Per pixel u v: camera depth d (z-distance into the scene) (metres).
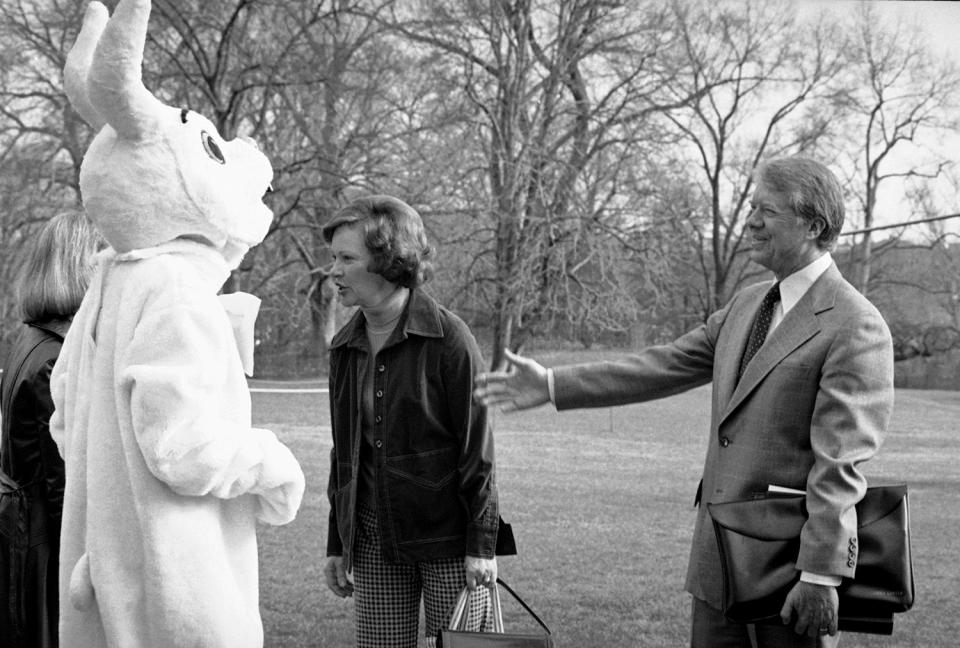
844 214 2.94
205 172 2.74
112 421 2.66
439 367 3.30
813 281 2.94
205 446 2.56
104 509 2.63
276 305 30.41
